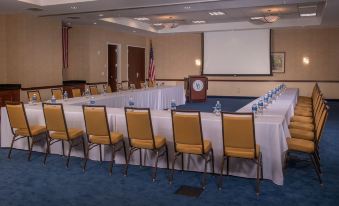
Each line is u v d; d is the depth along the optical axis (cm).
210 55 1609
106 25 1279
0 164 539
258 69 1536
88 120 502
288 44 1512
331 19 1161
